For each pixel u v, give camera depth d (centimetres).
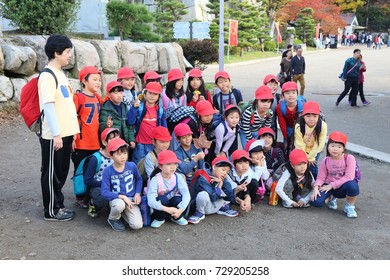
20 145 677
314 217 428
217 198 421
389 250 361
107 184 383
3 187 492
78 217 414
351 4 5662
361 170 590
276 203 457
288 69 1298
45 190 393
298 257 345
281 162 496
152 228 392
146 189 406
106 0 1603
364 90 1445
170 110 470
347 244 370
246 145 462
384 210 450
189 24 1438
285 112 498
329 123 906
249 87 1521
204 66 1585
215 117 485
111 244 358
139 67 1155
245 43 2983
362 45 5556
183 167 425
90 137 428
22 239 362
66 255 338
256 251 353
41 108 375
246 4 3075
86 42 1019
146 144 452
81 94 422
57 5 1039
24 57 863
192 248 356
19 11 1008
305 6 4334
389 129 845
